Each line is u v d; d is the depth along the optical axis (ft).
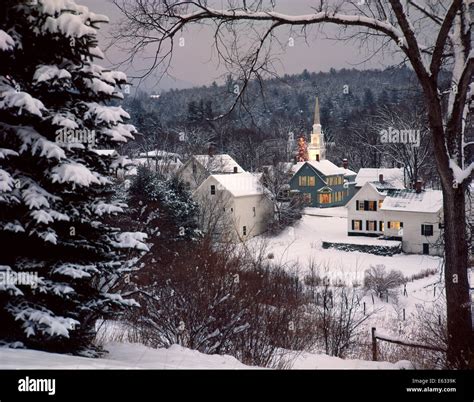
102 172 31.83
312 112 342.23
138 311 44.16
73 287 30.35
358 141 271.90
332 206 250.37
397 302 104.94
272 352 42.65
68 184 29.19
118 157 32.07
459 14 39.37
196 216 110.83
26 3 27.94
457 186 39.55
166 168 160.45
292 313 56.08
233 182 182.80
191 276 45.93
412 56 37.73
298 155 266.98
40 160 28.53
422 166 184.14
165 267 55.83
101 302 30.66
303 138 273.95
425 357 47.55
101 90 30.27
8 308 27.07
